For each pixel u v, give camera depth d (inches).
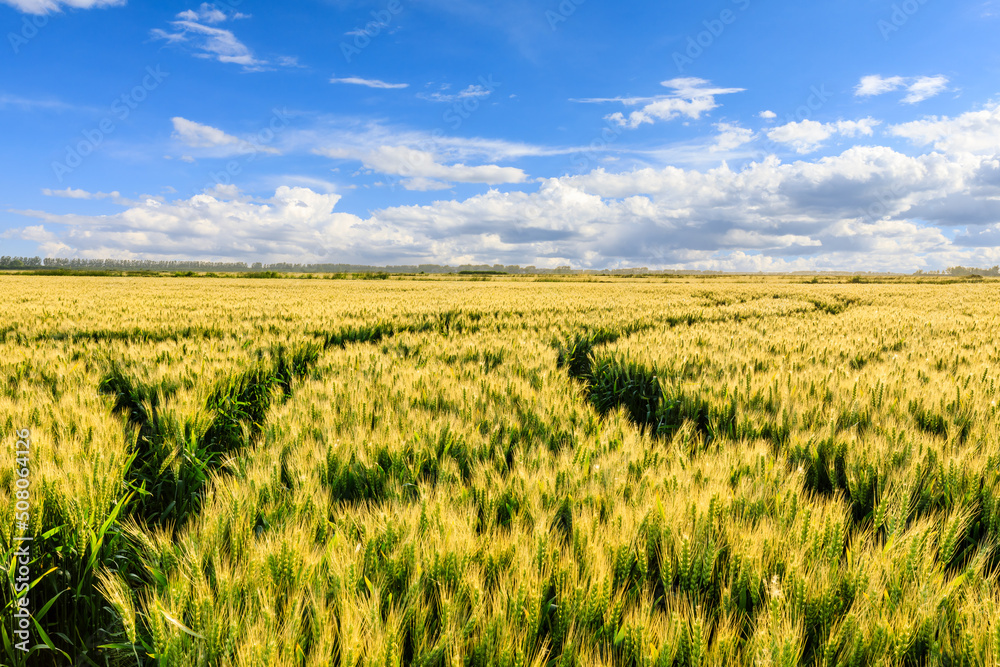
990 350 274.2
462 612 66.8
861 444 124.6
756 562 75.4
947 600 68.9
